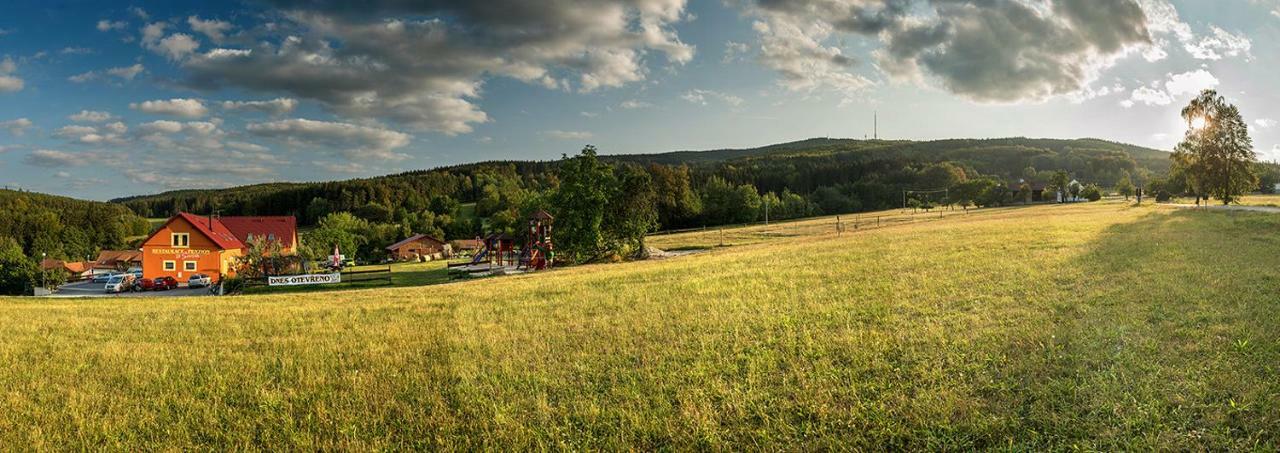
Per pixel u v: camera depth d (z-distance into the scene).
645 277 27.89
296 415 10.25
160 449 9.12
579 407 9.77
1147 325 11.45
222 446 9.29
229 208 184.50
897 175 183.12
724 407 9.23
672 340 13.55
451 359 13.03
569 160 61.00
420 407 10.12
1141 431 7.36
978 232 39.47
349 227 124.25
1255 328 10.49
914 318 13.80
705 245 71.56
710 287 22.12
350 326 18.58
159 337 17.75
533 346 13.87
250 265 56.59
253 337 17.20
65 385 12.44
